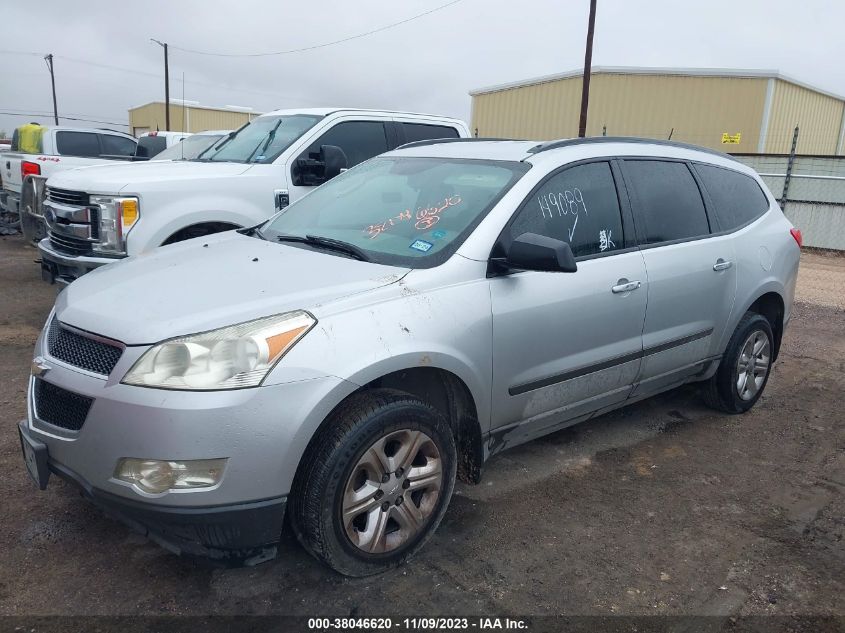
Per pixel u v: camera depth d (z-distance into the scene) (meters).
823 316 8.69
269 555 2.74
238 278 3.10
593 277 3.73
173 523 2.54
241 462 2.54
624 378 4.08
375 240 3.56
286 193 6.46
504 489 3.87
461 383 3.21
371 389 2.97
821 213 16.00
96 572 2.99
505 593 2.96
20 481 3.68
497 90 27.80
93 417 2.61
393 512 2.99
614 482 4.01
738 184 5.07
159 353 2.57
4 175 11.98
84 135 13.18
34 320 6.82
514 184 3.59
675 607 2.91
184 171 6.18
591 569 3.15
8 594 2.82
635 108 24.38
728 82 23.42
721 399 5.03
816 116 26.66
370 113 7.36
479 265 3.28
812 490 4.00
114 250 5.61
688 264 4.30
